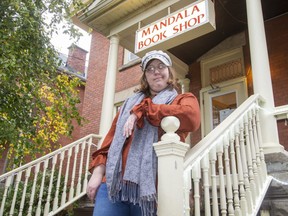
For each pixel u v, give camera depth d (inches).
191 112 56.8
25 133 169.3
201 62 260.7
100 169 62.5
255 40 144.3
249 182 99.7
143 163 54.4
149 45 181.9
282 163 115.5
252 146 108.7
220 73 245.9
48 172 208.7
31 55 165.2
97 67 358.3
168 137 55.6
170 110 55.9
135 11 217.0
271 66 214.5
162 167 55.0
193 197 73.5
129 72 312.0
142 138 58.1
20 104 165.6
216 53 252.2
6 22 153.7
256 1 153.3
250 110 116.4
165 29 176.2
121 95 306.8
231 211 81.2
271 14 222.1
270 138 125.4
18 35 156.9
